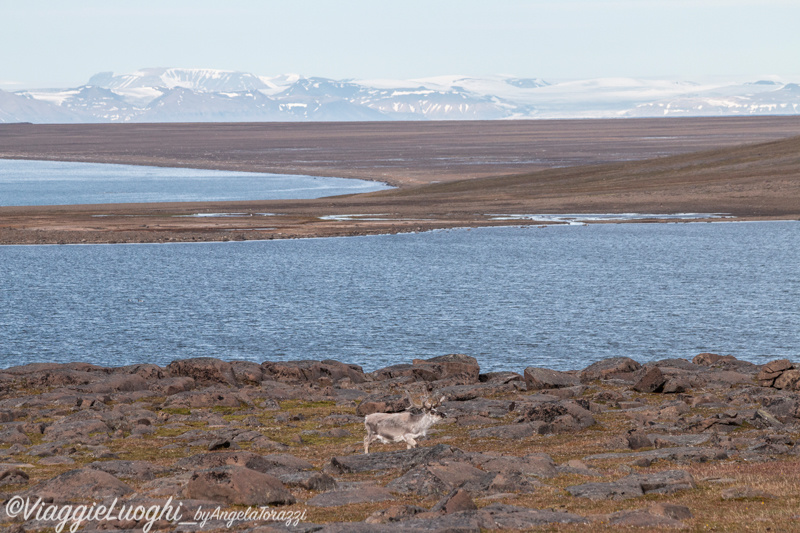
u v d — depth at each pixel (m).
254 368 60.44
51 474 30.53
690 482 27.27
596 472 29.25
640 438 35.00
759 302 115.88
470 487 26.97
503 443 36.97
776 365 53.34
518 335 96.38
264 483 25.56
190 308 115.25
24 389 55.38
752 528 21.59
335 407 48.75
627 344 91.12
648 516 22.23
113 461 31.59
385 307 115.75
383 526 21.05
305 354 87.50
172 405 48.88
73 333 98.25
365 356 86.38
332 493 26.06
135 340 94.50
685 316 106.56
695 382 53.59
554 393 51.12
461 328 100.75
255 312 112.19
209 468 27.80
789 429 37.69
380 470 30.88
